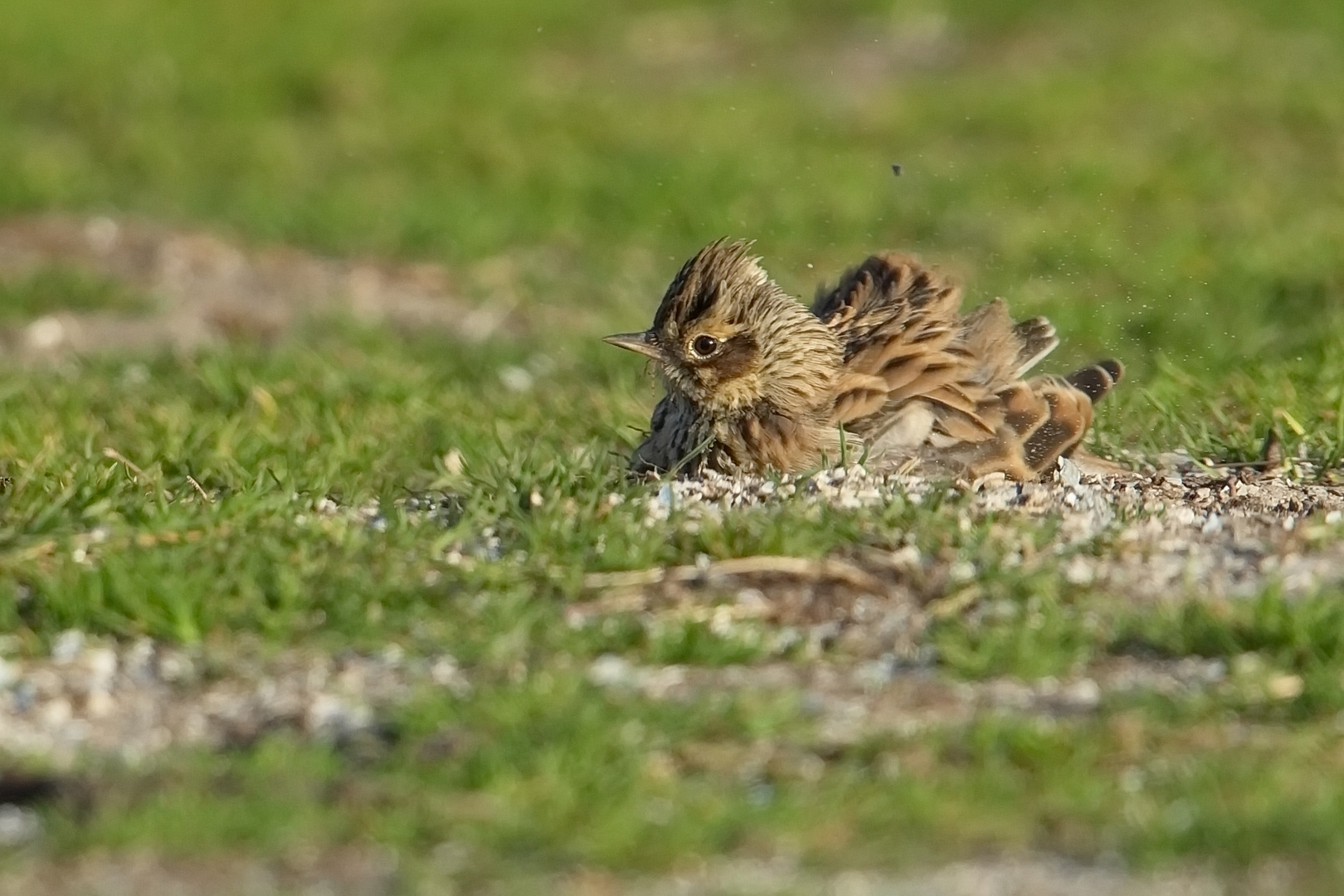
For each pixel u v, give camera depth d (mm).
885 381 14586
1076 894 9164
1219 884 9234
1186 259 24750
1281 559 13047
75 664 11727
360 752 10539
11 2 39906
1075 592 12414
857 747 10492
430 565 12742
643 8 42812
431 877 9297
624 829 9570
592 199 29344
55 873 9336
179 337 23922
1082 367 19328
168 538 13188
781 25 41938
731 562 12703
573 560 12734
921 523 13070
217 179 31266
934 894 9180
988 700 11117
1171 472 15477
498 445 15828
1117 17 40844
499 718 10633
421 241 27828
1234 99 33719
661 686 11305
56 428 17109
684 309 14797
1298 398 17281
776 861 9461
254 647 11836
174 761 10391
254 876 9320
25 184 29500
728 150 31547
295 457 15734
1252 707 10953
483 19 40812
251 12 40281
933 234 27078
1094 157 30312
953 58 39500
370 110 34906
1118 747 10438
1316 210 27375
